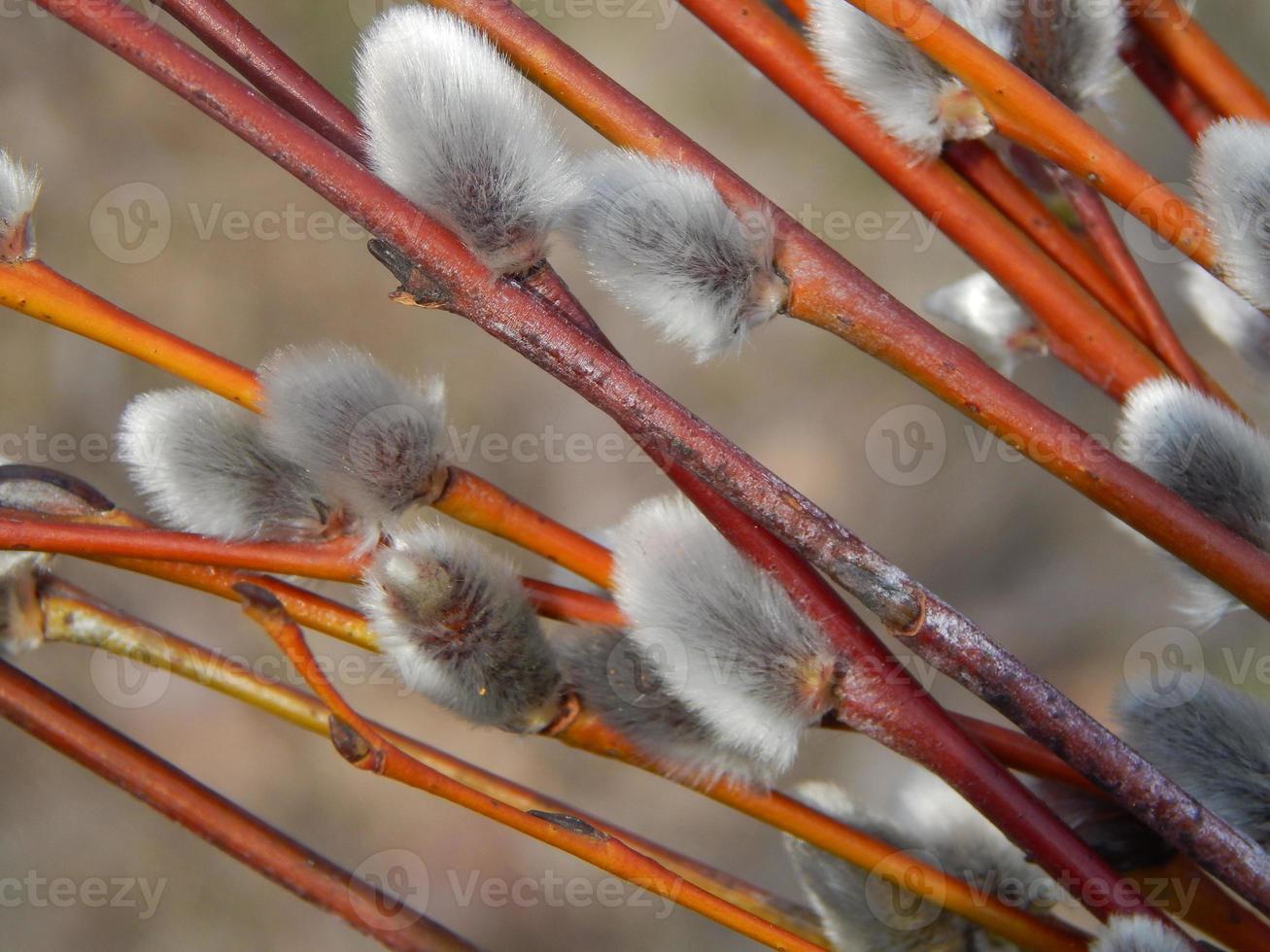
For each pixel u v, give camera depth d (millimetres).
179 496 285
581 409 663
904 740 283
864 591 277
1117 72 299
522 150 275
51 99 685
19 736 636
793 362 688
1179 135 526
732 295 282
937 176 297
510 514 288
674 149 285
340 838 601
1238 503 288
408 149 274
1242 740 289
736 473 276
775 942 279
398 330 675
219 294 666
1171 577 296
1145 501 285
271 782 611
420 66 275
